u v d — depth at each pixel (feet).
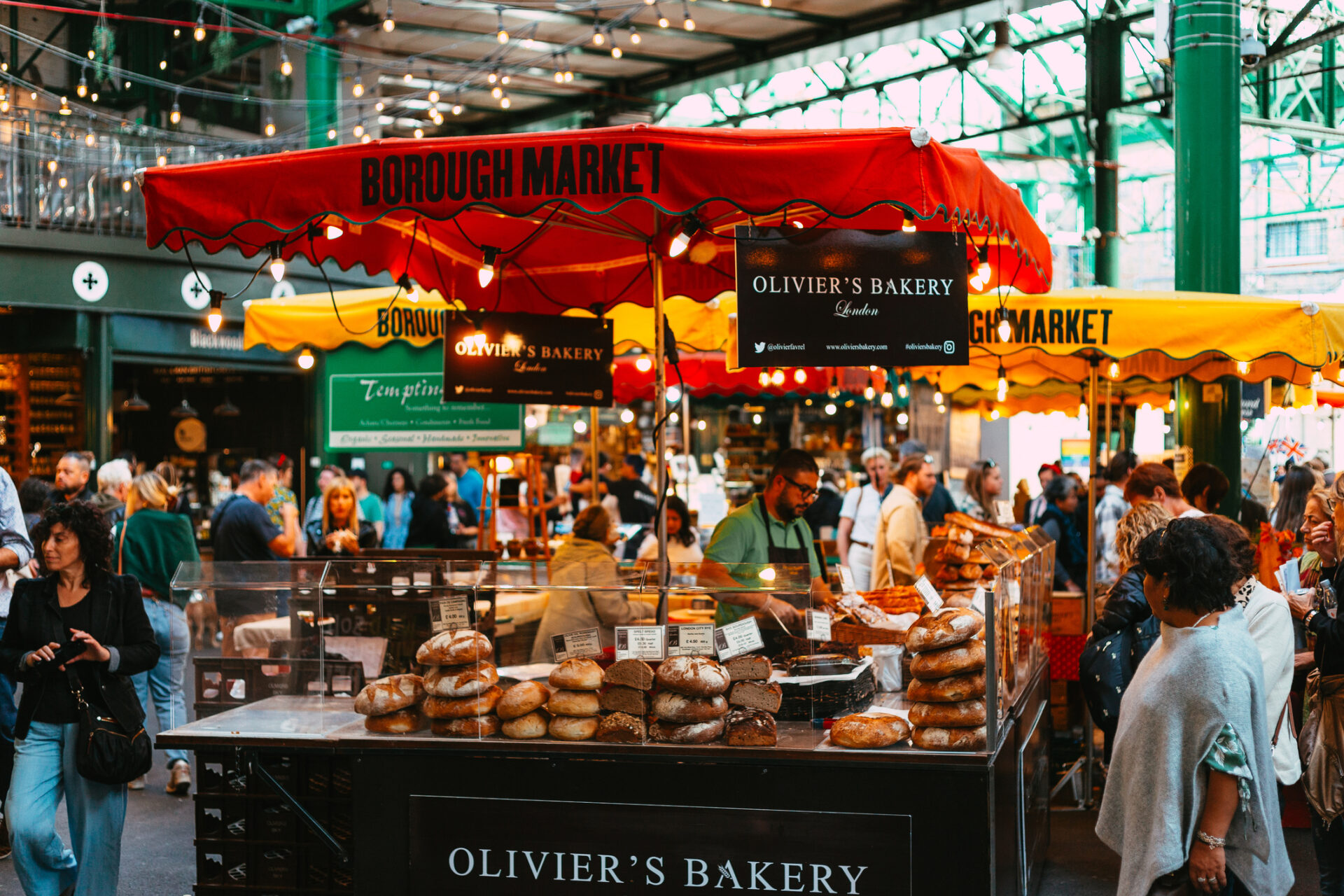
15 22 60.85
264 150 57.93
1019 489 46.37
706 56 65.26
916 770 11.87
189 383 64.49
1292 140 61.31
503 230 19.21
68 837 19.79
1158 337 20.29
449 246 19.49
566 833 12.69
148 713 27.78
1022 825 14.56
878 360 13.39
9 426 52.29
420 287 19.85
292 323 24.98
